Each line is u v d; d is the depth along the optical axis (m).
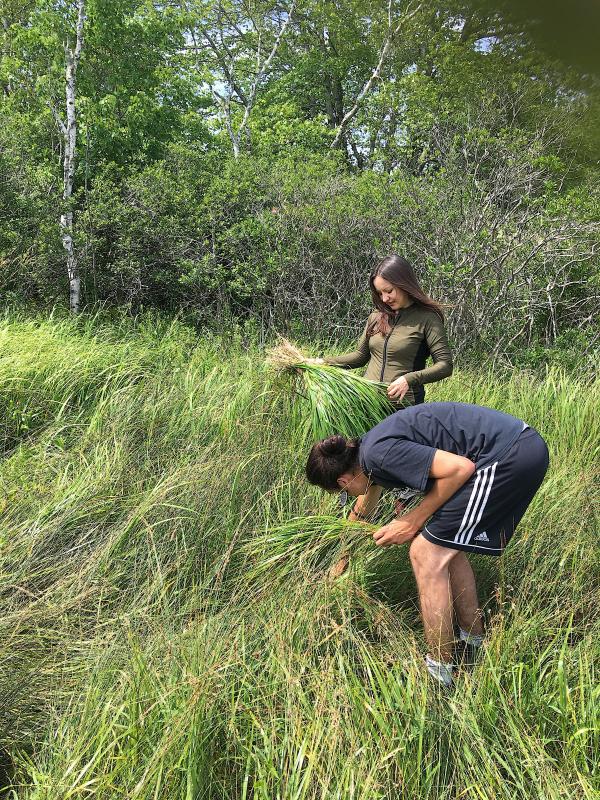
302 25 18.19
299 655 2.31
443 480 2.43
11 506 3.38
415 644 2.41
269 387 4.19
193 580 3.01
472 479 2.43
